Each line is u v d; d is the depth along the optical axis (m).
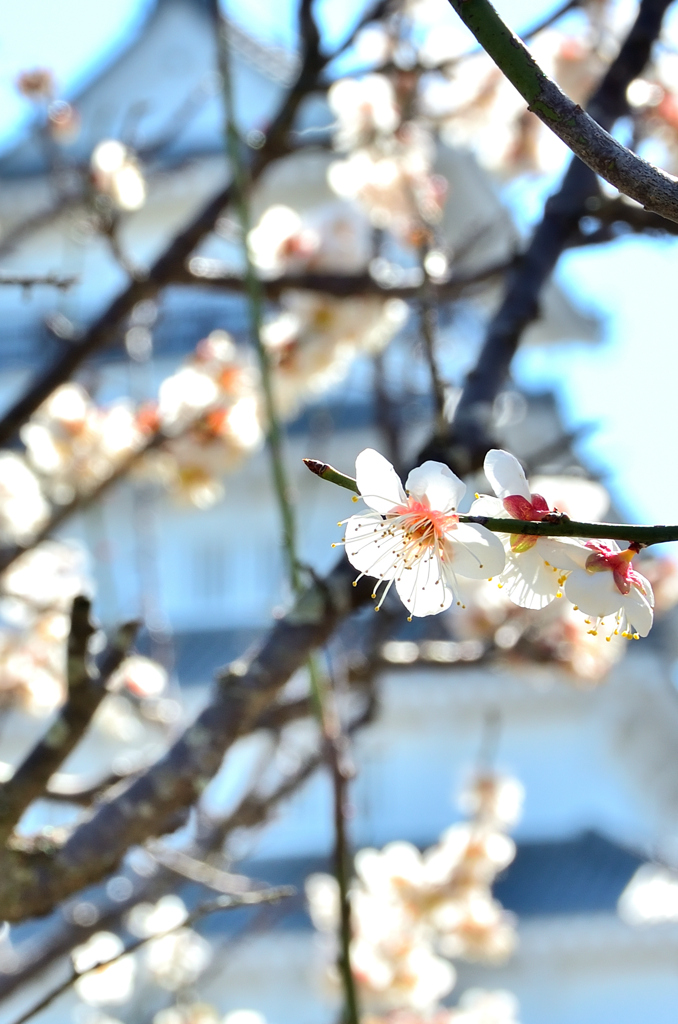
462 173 8.28
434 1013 6.23
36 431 4.44
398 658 4.27
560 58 4.33
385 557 1.68
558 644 4.50
